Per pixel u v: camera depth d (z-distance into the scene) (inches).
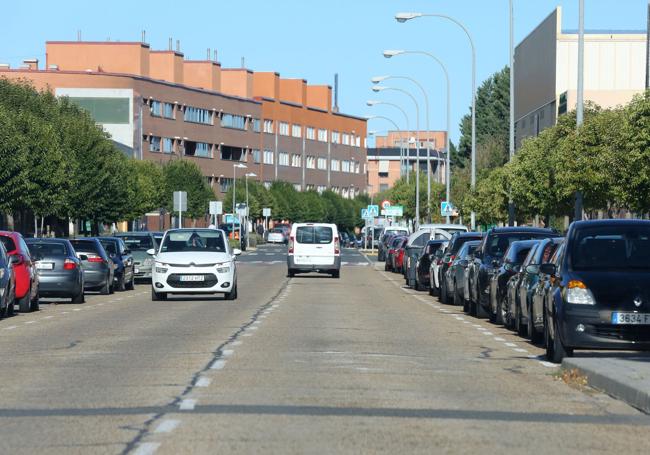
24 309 1272.1
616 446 432.1
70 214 3203.7
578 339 738.2
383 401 544.4
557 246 917.2
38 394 569.6
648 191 1502.2
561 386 622.2
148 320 1137.4
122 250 1895.9
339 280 2294.5
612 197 1659.7
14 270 1235.9
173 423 471.2
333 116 7751.0
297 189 7234.3
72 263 1444.4
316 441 429.4
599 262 772.6
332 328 1032.8
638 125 1459.2
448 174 3122.5
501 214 2694.4
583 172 1612.9
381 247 3678.6
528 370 706.2
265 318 1165.1
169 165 5098.4
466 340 929.5
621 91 3334.2
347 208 7421.3
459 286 1397.6
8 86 3208.7
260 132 6697.8
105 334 957.8
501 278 1082.7
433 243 1868.8
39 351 805.2
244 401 539.8
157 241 2313.0
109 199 3294.8
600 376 606.9
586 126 1636.3
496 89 6363.2
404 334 979.3
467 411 515.5
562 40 3521.2
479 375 671.1
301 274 2586.1
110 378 636.7
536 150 2133.4
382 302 1524.4
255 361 729.6
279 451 407.8
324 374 657.6
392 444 425.1
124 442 427.2
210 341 883.4
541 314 852.0
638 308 737.0
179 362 723.4
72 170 2972.4
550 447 426.0
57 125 3166.8
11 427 466.0
